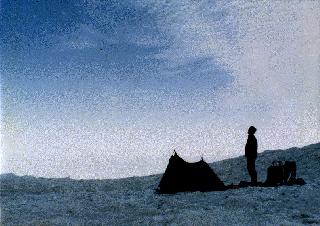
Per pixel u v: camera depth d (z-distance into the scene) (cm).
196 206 1157
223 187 1532
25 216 1105
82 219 1043
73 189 1797
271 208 1080
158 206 1198
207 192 1455
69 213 1151
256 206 1113
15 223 998
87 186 1897
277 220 914
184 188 1529
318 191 1291
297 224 870
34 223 990
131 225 927
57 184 1945
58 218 1058
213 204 1182
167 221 939
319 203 1116
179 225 888
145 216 1038
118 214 1103
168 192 1531
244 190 1414
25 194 1633
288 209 1060
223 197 1292
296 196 1225
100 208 1213
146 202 1291
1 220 1038
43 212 1167
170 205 1202
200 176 1541
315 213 1004
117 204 1260
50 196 1530
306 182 1534
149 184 1925
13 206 1287
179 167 1556
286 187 1422
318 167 1864
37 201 1399
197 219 935
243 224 886
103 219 1037
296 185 1463
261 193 1309
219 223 902
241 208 1097
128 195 1515
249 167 1623
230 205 1151
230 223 900
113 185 1931
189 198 1331
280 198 1213
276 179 1550
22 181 2008
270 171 1566
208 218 945
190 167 1557
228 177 2044
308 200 1162
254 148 1619
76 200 1404
